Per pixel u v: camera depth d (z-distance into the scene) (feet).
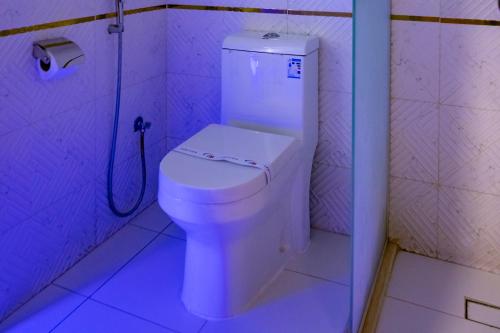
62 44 5.68
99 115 6.70
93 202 6.89
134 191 7.68
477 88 6.05
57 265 6.43
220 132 6.41
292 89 6.37
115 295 6.17
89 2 6.21
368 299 5.96
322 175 7.27
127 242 7.20
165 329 5.65
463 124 6.23
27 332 5.58
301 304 6.03
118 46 6.55
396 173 6.77
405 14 6.12
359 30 4.21
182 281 6.43
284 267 6.71
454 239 6.71
